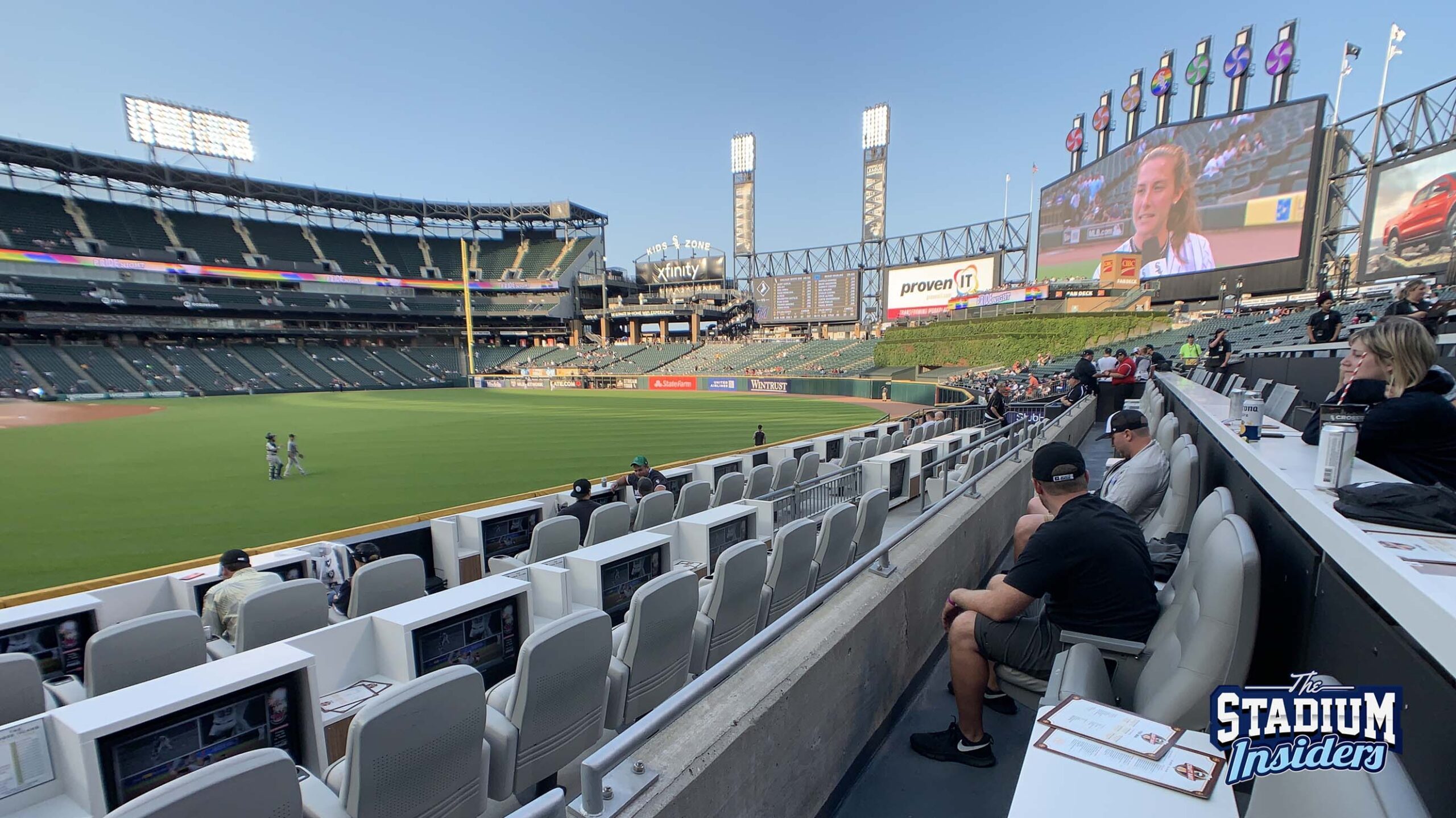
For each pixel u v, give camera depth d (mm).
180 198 58312
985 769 2670
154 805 1519
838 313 62094
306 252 63156
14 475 16656
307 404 40500
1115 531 2539
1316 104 28969
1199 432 5109
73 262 48625
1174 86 36156
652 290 77125
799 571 4281
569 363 67500
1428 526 1348
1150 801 1322
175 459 19188
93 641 3227
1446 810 1035
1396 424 2297
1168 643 2199
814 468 10367
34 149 48031
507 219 73812
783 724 2102
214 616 4434
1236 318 27219
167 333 54188
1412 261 21078
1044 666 2561
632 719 3117
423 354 67375
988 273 49500
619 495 9078
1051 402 14086
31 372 44750
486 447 20312
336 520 11797
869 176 61531
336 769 2297
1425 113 24078
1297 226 29766
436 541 7367
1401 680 1218
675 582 3129
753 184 70688
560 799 1381
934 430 13164
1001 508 5570
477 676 2311
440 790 2271
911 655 3289
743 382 51562
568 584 4152
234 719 2533
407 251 70688
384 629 3359
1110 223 38625
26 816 2164
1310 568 1830
